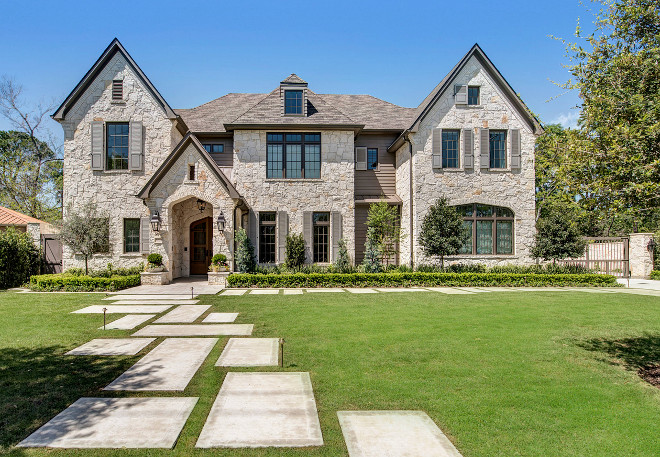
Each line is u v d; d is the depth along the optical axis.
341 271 17.55
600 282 16.92
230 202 17.23
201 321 9.14
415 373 5.68
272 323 8.91
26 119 33.00
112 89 18.50
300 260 17.89
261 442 3.73
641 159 5.41
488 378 5.50
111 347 6.93
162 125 18.55
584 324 8.88
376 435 3.88
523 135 19.41
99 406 4.52
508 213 19.41
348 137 19.14
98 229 16.28
